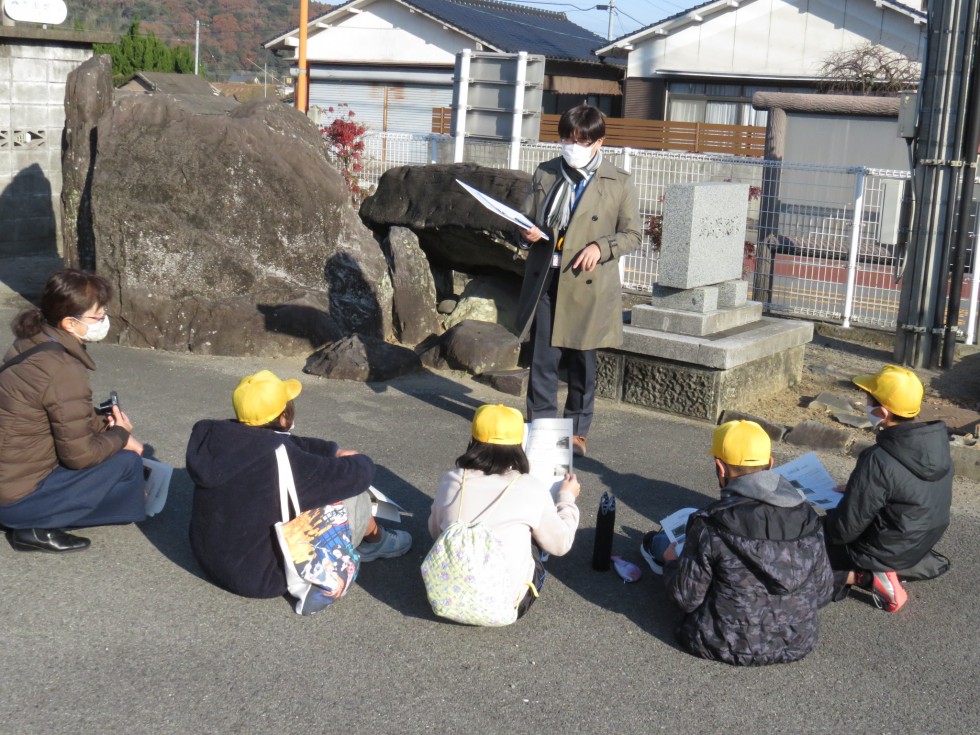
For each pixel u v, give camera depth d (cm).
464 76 1142
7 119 1175
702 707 368
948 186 791
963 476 603
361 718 353
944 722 365
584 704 367
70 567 453
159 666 378
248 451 414
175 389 714
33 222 1223
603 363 734
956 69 771
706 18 2394
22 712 346
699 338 696
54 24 1229
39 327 444
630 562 481
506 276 930
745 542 384
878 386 429
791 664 399
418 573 464
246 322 805
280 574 420
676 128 2053
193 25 7012
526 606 419
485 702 366
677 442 655
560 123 585
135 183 824
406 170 948
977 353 873
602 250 579
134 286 813
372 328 859
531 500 411
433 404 716
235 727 344
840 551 445
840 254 947
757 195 1016
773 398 737
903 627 433
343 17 2805
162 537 489
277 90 3797
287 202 847
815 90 2300
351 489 423
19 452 445
